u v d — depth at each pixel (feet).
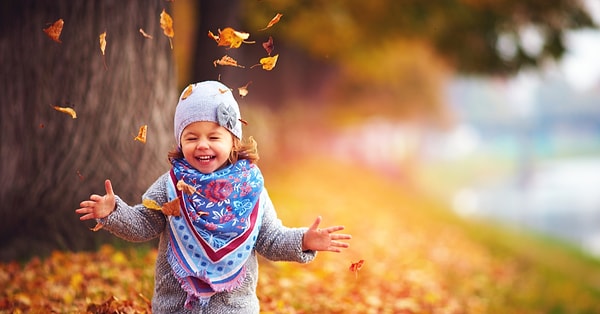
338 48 49.42
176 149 11.09
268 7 26.30
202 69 31.45
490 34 48.29
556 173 306.14
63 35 18.56
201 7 31.22
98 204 10.12
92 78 18.70
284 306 17.67
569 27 48.01
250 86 72.13
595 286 48.03
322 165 82.17
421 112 140.97
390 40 49.73
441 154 344.90
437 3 43.52
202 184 10.30
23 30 18.47
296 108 76.18
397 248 34.45
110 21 18.67
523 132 448.24
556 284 42.39
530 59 50.06
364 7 42.78
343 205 47.47
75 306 15.31
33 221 18.83
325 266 24.21
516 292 34.40
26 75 18.57
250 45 62.64
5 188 18.56
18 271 17.70
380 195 72.33
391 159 145.89
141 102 19.16
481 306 27.12
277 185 50.03
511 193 208.23
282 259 10.71
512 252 51.65
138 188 19.21
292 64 79.41
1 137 18.53
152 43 19.17
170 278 10.52
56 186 18.88
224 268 10.33
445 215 72.18
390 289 23.82
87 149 18.88
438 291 26.25
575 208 155.74
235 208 10.34
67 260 18.24
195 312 10.37
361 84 121.49
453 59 53.72
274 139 62.18
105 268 17.81
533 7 46.44
